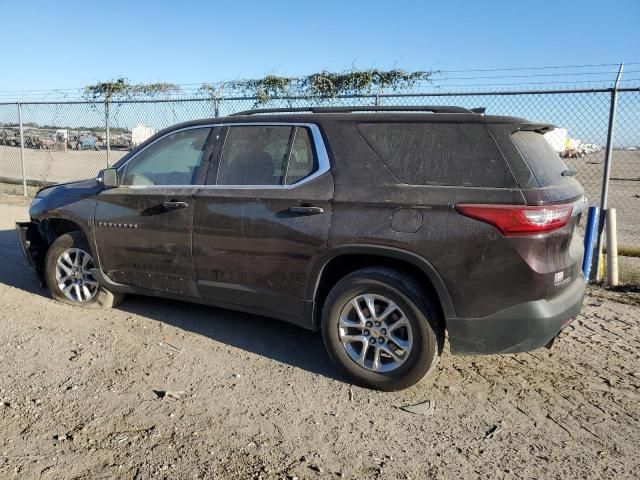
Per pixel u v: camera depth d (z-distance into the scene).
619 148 6.48
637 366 4.16
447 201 3.37
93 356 4.08
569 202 3.43
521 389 3.76
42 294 5.51
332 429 3.20
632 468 2.88
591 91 6.40
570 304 3.50
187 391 3.59
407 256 3.45
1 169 17.88
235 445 2.99
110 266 4.83
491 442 3.11
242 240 4.06
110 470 2.72
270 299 4.05
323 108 4.15
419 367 3.51
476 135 3.45
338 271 3.96
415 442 3.09
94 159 16.62
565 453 3.02
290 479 2.71
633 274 6.57
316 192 3.78
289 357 4.21
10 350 4.14
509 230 3.22
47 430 3.06
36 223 5.45
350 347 3.76
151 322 4.84
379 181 3.61
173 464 2.79
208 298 4.39
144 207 4.53
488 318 3.35
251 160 4.17
